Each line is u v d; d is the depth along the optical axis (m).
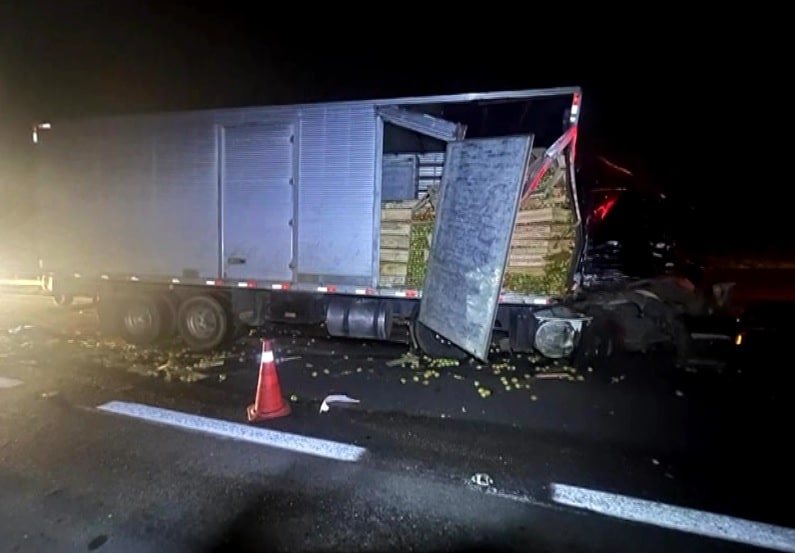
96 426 4.54
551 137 7.31
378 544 2.85
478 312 5.81
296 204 6.77
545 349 6.26
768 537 2.94
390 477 3.63
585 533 2.96
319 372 6.30
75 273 8.23
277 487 3.48
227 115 6.98
